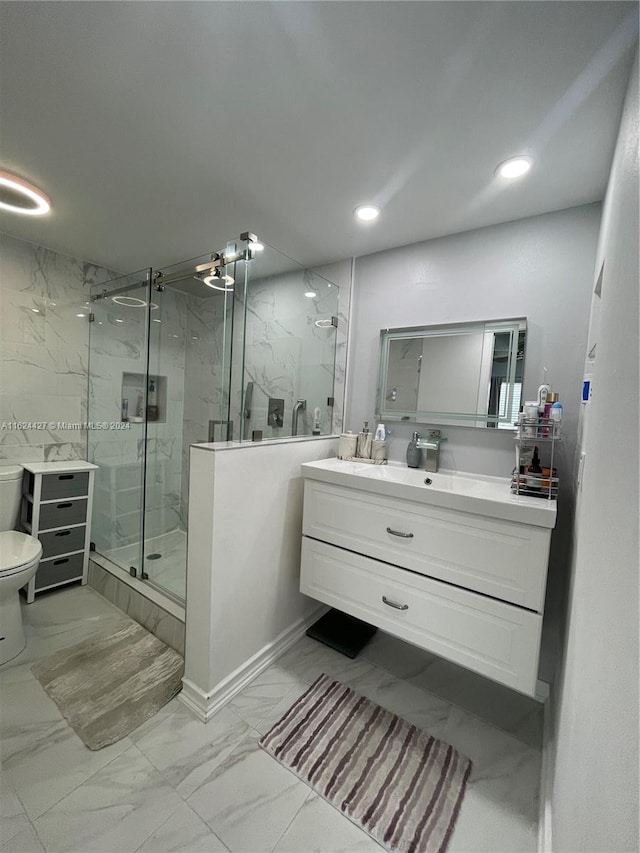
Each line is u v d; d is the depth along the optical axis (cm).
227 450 143
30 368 227
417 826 106
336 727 138
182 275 218
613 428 63
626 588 45
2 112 115
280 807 110
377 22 84
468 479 181
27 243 220
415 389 200
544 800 109
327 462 198
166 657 170
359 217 174
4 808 106
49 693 148
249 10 83
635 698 37
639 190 56
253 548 160
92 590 228
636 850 32
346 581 167
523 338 169
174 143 129
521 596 126
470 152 127
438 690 160
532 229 167
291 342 203
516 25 83
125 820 104
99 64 98
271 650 173
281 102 109
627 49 85
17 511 213
